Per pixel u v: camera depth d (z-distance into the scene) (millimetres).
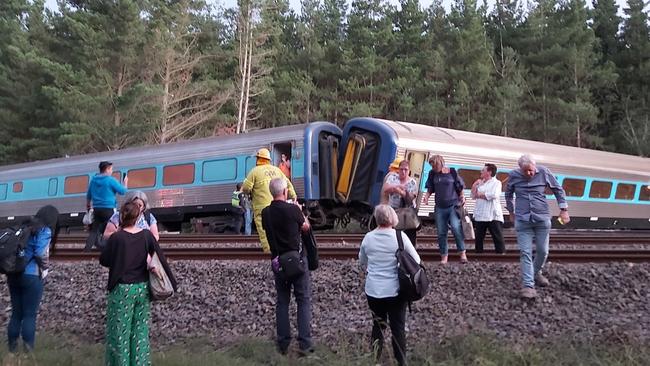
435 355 6852
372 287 6496
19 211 29078
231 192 22047
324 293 9133
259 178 8875
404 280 6258
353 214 21391
